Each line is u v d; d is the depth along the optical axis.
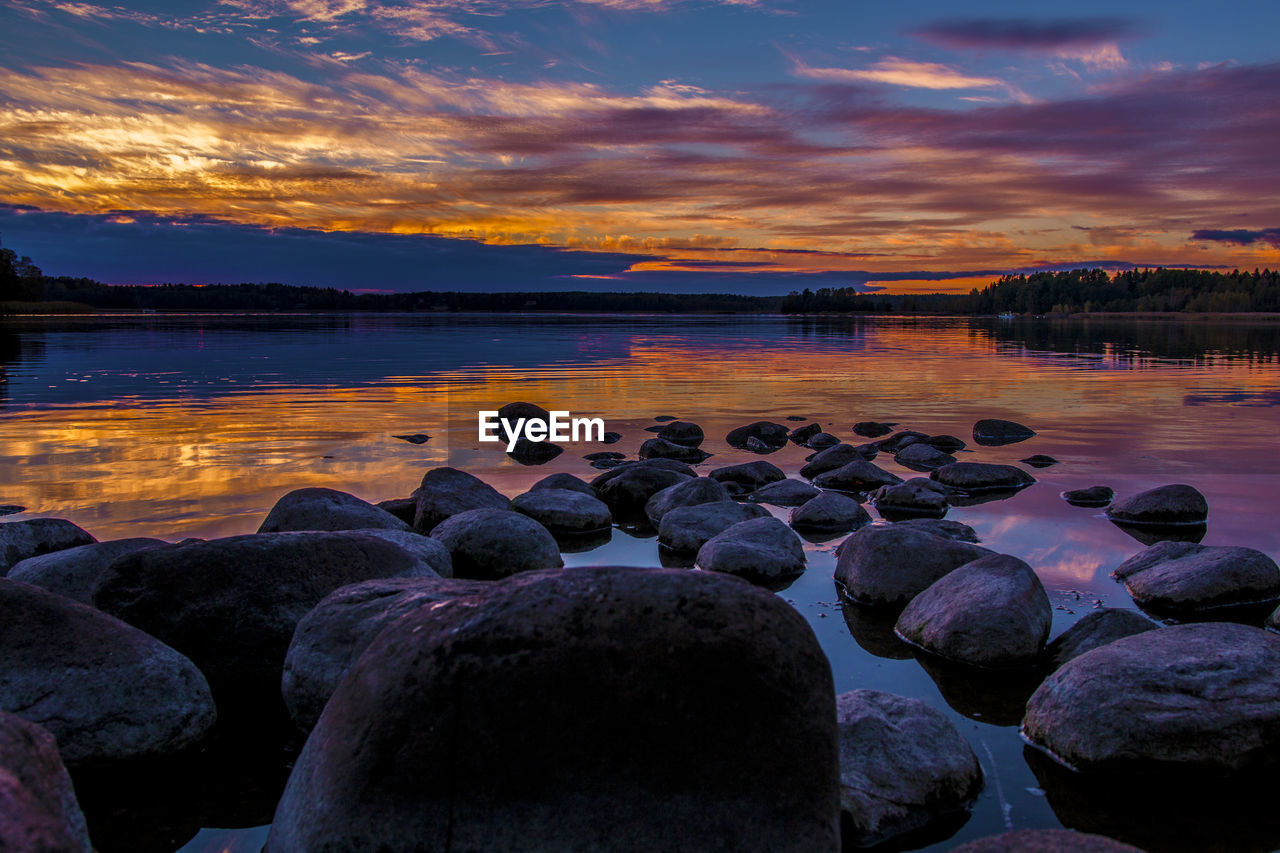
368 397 18.23
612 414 16.41
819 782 2.91
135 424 14.14
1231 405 17.27
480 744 2.88
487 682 2.93
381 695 3.00
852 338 44.78
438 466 11.29
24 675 3.98
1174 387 20.72
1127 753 3.80
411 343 37.69
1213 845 3.32
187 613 4.86
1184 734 3.78
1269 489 9.73
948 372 24.97
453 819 2.82
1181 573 6.03
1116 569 6.72
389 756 2.89
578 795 2.83
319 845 2.83
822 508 8.42
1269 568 6.03
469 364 26.89
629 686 2.92
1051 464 11.33
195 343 36.28
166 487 9.67
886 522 8.46
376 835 2.81
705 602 3.02
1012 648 5.00
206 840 3.42
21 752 2.53
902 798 3.49
